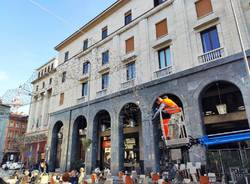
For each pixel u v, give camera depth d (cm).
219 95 1606
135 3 2273
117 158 1884
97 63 2459
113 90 2159
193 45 1655
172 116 1122
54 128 2834
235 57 1378
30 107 3947
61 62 3145
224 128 1617
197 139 1154
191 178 1320
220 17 1550
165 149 1645
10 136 5112
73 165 2367
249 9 1412
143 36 2039
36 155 3294
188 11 1764
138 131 2098
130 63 2117
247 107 1266
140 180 1438
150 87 1809
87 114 2352
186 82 1588
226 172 1162
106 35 2534
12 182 1377
